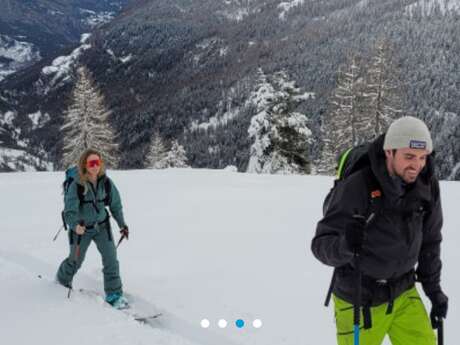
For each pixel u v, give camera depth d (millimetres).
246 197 12289
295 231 8258
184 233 8344
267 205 10961
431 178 2607
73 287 5617
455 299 5012
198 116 189500
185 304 4965
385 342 3971
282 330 4312
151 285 5594
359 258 2631
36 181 16875
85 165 4738
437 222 2768
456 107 104188
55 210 11297
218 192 13266
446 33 154750
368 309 2766
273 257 6648
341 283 2848
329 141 36094
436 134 91562
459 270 5934
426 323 2896
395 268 2699
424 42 152750
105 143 36062
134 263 6555
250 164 28672
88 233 4973
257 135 28297
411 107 107688
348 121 31266
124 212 10586
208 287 5457
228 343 4125
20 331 4168
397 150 2416
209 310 4793
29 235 8508
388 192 2516
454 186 13320
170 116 195250
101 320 4375
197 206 11109
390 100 30516
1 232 8820
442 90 112125
